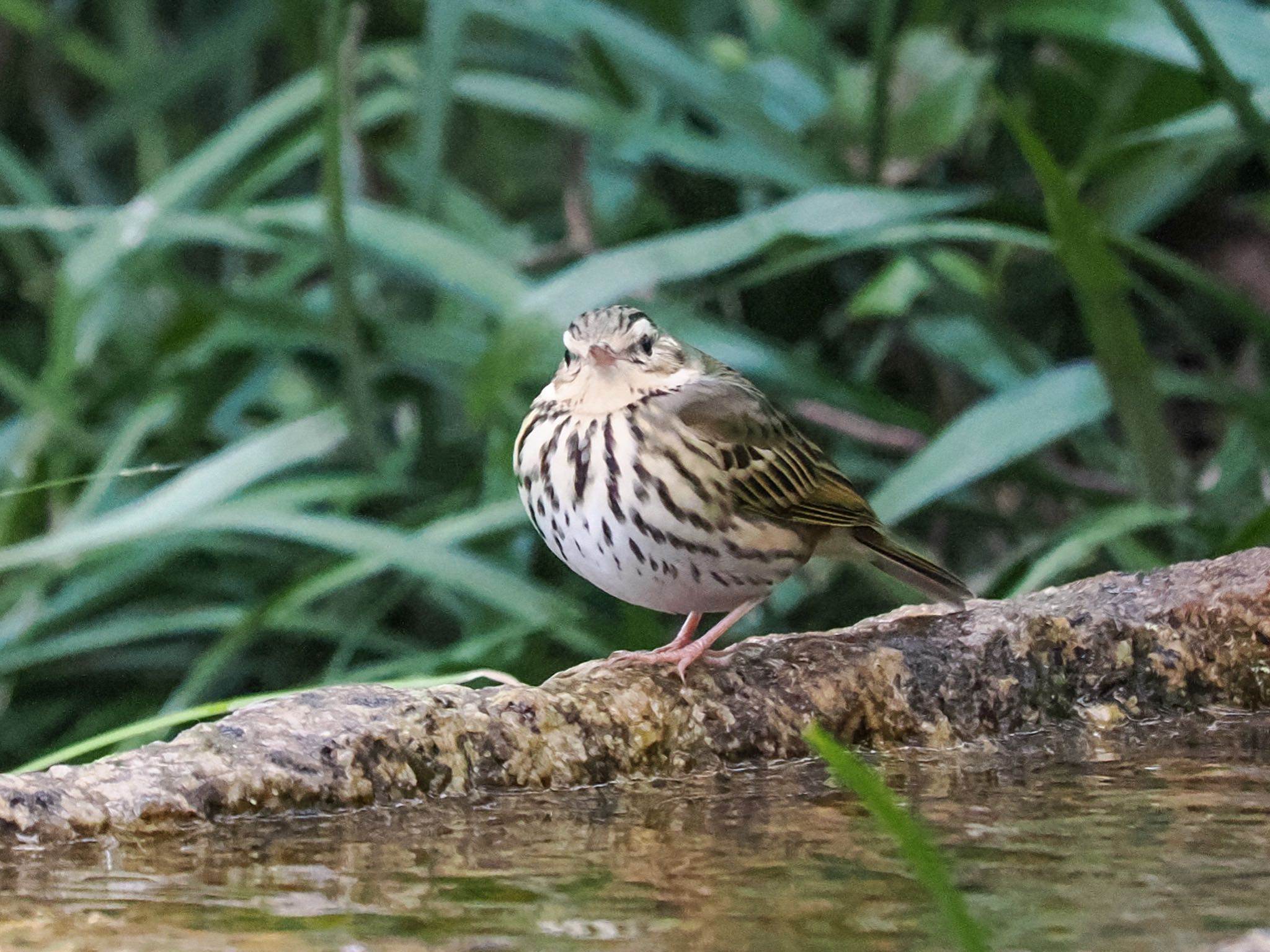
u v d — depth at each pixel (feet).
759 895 15.07
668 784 20.15
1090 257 27.45
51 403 34.83
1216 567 24.32
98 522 28.86
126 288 38.88
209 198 42.14
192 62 51.57
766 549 23.13
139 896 14.98
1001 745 22.07
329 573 30.14
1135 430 29.73
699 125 42.65
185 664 39.06
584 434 22.52
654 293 38.47
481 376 27.09
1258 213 43.37
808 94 37.70
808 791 19.75
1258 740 22.16
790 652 22.44
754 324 43.78
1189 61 28.78
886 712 22.06
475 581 29.01
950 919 11.43
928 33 35.96
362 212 32.24
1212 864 15.93
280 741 18.39
